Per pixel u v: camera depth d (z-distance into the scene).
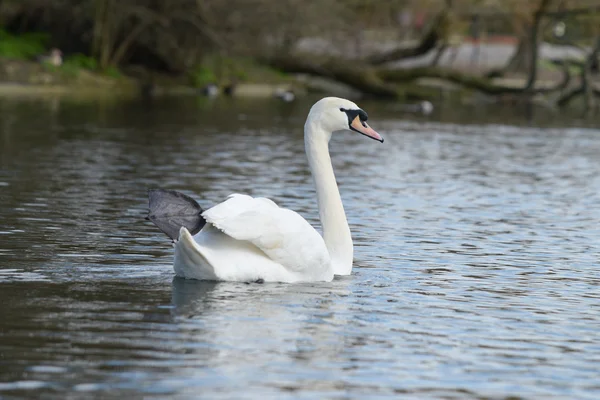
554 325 9.98
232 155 24.86
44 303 9.99
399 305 10.52
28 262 11.97
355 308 10.27
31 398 7.34
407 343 9.13
